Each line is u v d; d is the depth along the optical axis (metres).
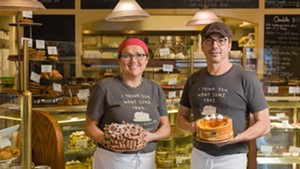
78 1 4.89
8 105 2.17
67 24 4.90
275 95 3.35
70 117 3.00
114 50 6.15
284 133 3.23
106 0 4.88
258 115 2.05
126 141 1.99
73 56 3.38
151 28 6.01
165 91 3.38
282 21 4.89
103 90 2.18
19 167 2.08
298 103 3.30
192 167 2.19
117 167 2.14
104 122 2.19
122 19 3.27
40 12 4.88
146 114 2.17
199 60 3.49
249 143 2.98
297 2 4.88
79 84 3.29
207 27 2.05
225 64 2.09
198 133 1.97
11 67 4.82
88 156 3.14
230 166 2.06
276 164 3.24
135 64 2.17
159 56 3.59
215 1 4.90
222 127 1.91
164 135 2.22
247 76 2.04
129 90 2.20
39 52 3.10
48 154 2.71
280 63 3.39
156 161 3.35
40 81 3.11
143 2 4.92
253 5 4.89
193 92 2.16
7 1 2.45
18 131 2.14
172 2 4.91
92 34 6.32
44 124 2.73
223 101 2.04
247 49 3.41
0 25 5.16
